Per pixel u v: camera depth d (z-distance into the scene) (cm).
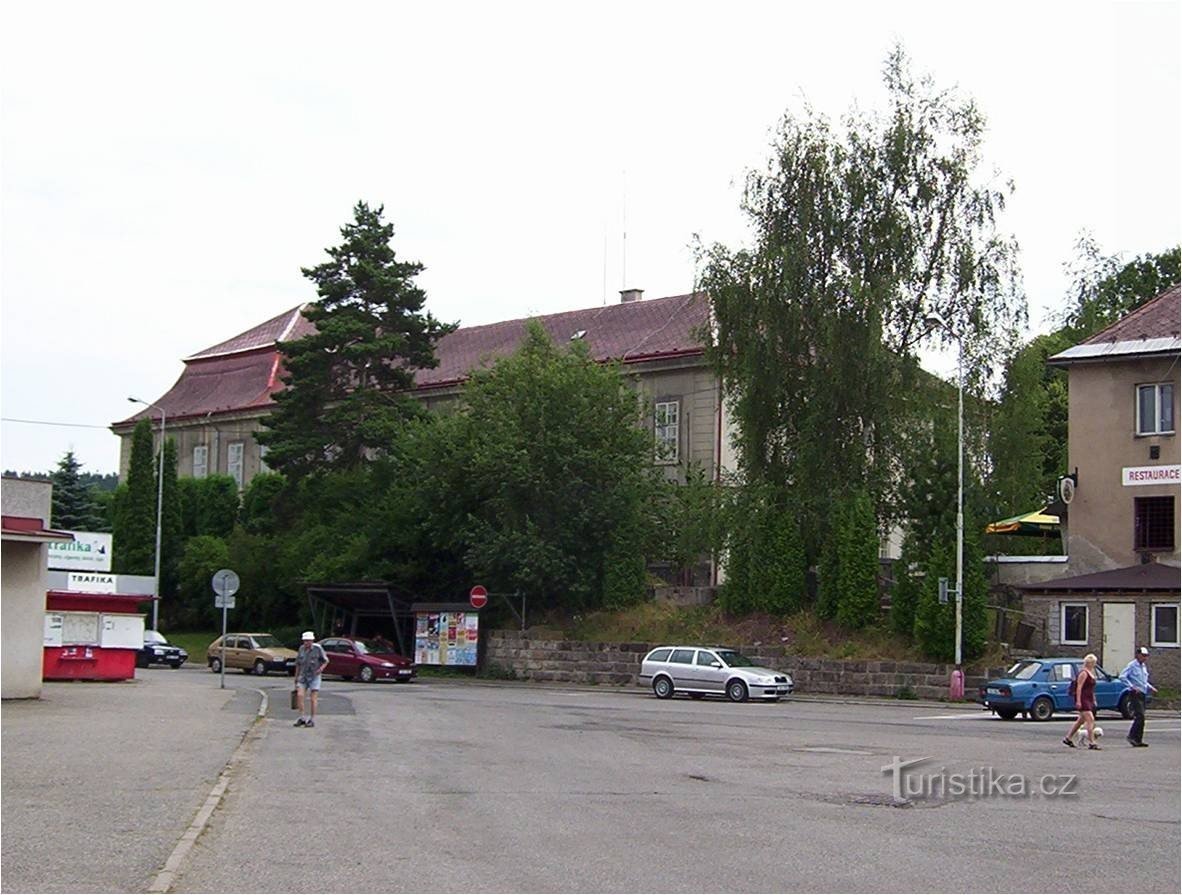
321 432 6084
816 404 4300
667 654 4078
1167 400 4119
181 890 966
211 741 2131
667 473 5822
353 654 5009
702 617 4688
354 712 3111
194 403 8238
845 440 4381
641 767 1919
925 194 4422
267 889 977
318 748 2156
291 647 6069
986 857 1159
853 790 1655
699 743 2345
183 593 7119
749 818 1390
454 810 1426
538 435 5044
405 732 2525
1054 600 4012
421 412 5953
